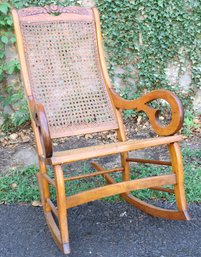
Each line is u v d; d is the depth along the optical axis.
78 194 1.85
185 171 2.76
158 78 3.88
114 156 3.15
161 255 1.86
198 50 3.82
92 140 3.59
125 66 3.86
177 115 1.93
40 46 2.46
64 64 2.50
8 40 3.65
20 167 3.01
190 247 1.92
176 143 2.02
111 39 3.76
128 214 2.28
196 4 3.68
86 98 2.49
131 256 1.86
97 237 2.05
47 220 2.11
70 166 3.00
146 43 3.79
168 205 2.36
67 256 1.88
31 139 3.60
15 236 2.09
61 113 2.41
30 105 2.23
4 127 3.80
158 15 3.71
